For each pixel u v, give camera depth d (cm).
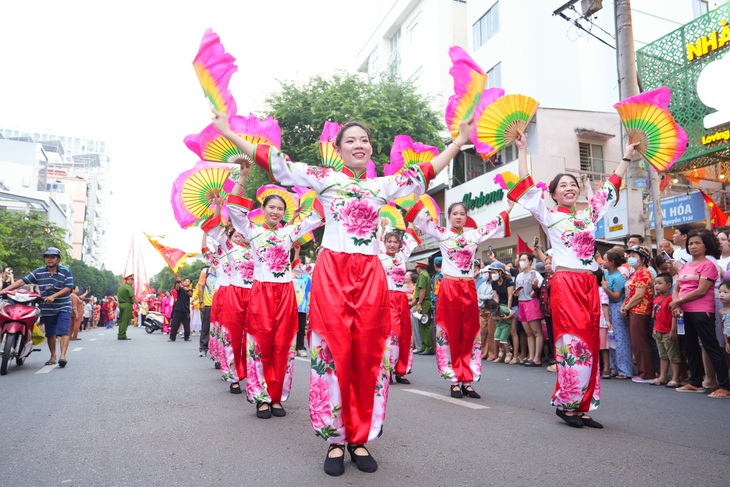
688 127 1032
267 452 339
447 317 560
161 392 577
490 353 990
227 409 484
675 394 593
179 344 1324
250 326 462
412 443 360
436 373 787
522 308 879
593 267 434
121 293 1545
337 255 313
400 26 2803
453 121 337
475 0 2150
